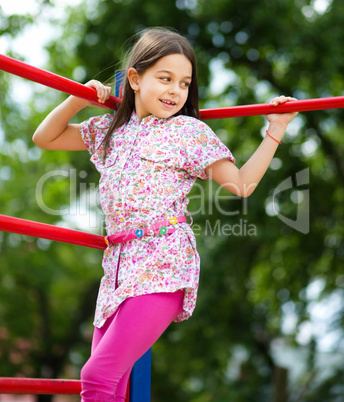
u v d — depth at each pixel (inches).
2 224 72.9
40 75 74.6
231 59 337.1
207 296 337.7
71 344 486.9
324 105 76.1
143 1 315.9
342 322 340.8
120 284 73.1
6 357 460.4
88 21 333.7
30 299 474.3
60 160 375.2
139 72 77.8
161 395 455.2
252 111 80.1
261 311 362.9
